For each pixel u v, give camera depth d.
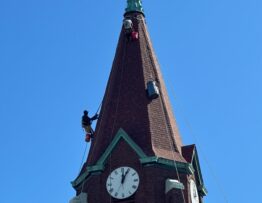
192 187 61.41
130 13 70.88
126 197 58.75
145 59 67.62
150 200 57.91
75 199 59.97
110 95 66.12
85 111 66.44
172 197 58.03
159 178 59.34
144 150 60.56
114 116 64.12
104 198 59.28
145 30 70.19
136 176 59.38
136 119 63.16
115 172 60.03
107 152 61.03
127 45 68.69
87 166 61.50
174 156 61.44
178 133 65.31
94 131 65.69
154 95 64.56
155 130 62.56
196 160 63.47
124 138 61.41
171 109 66.88
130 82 66.00
